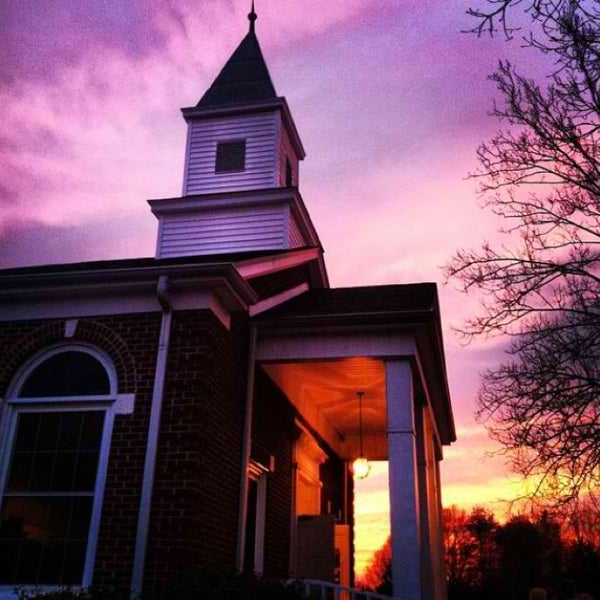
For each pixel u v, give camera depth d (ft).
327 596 29.99
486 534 166.50
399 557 29.53
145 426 27.73
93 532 26.37
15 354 29.96
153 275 29.22
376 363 36.83
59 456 28.09
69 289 30.17
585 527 31.91
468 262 31.19
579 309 30.63
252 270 35.70
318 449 49.08
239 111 60.59
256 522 36.37
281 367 38.42
